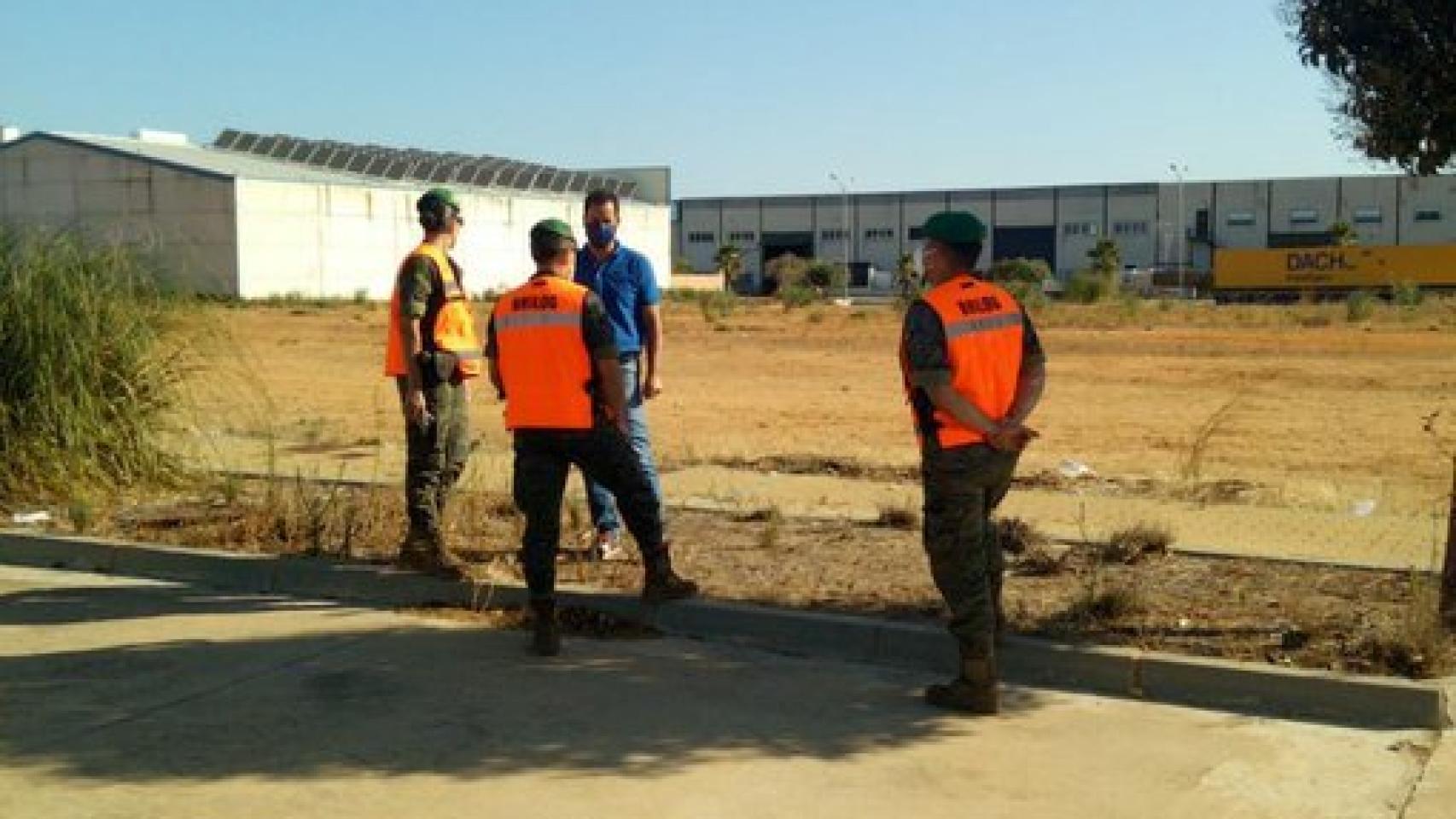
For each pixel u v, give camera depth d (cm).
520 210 7500
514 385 690
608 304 806
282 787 511
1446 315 4688
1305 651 640
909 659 677
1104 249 9194
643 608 744
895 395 2102
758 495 1092
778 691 633
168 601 804
